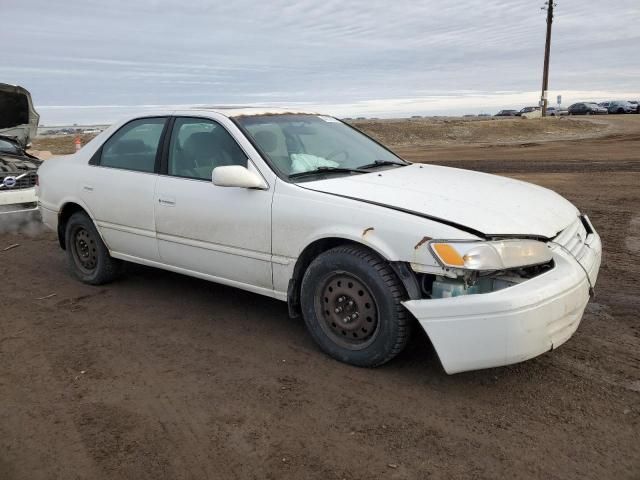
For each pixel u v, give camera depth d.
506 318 2.99
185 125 4.55
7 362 3.86
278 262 3.88
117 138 5.07
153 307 4.81
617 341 3.93
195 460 2.76
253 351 3.93
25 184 8.21
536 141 27.95
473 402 3.21
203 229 4.26
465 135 31.95
